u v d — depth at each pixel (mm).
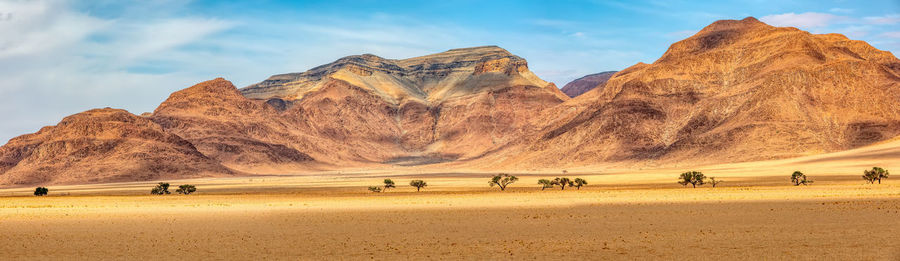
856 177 151875
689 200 83625
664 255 37375
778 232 46281
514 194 109250
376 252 40406
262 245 44094
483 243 43781
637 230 50094
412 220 61750
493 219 61656
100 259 38875
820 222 52094
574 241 44031
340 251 40969
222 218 67125
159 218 68062
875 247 38094
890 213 57750
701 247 40000
